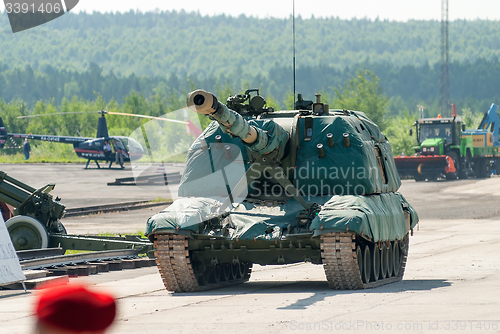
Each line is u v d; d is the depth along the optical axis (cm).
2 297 2908
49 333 527
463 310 2111
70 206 8900
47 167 17262
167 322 2055
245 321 2025
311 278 3509
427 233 6197
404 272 3619
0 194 4472
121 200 9662
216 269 3203
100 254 4178
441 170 12694
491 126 15125
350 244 2631
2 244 2989
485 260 4041
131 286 3195
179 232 2783
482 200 9625
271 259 2850
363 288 2789
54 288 551
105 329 539
